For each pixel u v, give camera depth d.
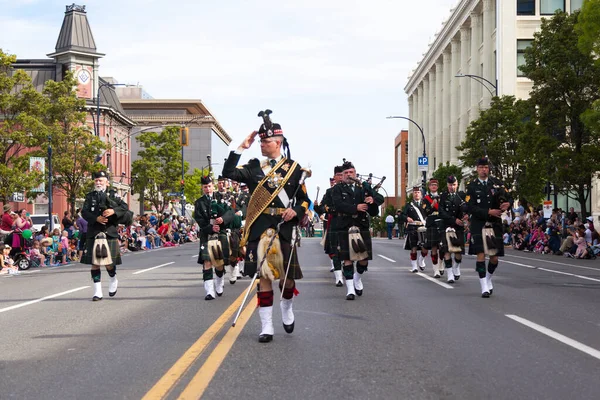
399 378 5.97
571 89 32.44
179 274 17.33
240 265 16.19
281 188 7.52
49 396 5.46
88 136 42.66
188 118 122.62
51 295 12.84
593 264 21.61
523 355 6.92
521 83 50.97
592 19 25.89
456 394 5.46
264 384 5.77
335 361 6.64
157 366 6.44
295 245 7.72
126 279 15.94
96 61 62.53
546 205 29.98
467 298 11.75
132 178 73.81
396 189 122.69
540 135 32.66
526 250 31.39
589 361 6.64
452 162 69.31
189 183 85.94
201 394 5.46
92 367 6.44
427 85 88.62
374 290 13.05
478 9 60.91
